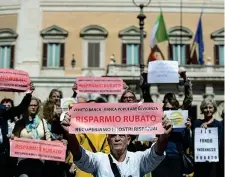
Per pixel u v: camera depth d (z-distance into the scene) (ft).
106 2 119.75
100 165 18.29
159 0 119.85
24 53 118.32
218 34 118.21
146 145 34.96
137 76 107.55
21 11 120.26
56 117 33.32
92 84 38.42
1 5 121.70
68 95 115.14
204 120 34.65
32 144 29.43
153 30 108.27
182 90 106.63
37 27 119.24
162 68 35.45
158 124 18.65
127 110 18.85
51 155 29.66
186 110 31.68
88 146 29.45
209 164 34.22
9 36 119.44
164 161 31.42
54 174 32.71
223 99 108.58
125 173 18.15
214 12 119.65
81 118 18.81
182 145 31.99
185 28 118.62
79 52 117.80
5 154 30.53
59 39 118.42
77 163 18.24
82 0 119.96
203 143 33.53
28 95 30.63
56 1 120.06
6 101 38.81
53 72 116.88
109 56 117.60
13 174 31.07
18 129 30.99
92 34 118.11
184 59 117.70
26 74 30.68
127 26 118.93
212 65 110.63
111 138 18.66
